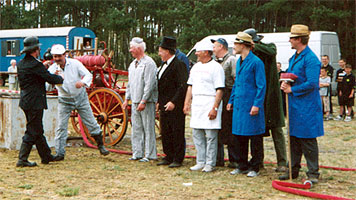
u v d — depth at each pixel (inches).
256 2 1766.7
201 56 230.4
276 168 233.8
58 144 257.9
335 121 506.6
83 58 336.2
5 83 1027.3
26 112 236.8
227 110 231.8
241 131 213.2
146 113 256.8
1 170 227.1
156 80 251.8
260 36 235.0
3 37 962.1
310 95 195.6
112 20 1755.7
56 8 1995.6
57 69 248.5
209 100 228.8
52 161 251.0
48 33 873.5
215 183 203.2
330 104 520.7
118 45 1855.3
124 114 309.0
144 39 1964.8
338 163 267.4
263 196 181.3
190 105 245.8
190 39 1547.7
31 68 228.1
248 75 211.3
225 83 235.8
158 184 200.8
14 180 204.8
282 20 1827.0
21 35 934.4
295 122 198.5
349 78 513.0
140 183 202.4
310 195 179.8
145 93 249.9
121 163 254.4
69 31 844.6
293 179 211.3
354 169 241.9
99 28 1955.0
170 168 240.7
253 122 211.0
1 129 300.5
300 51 201.0
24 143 236.7
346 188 195.9
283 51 663.8
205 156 238.7
